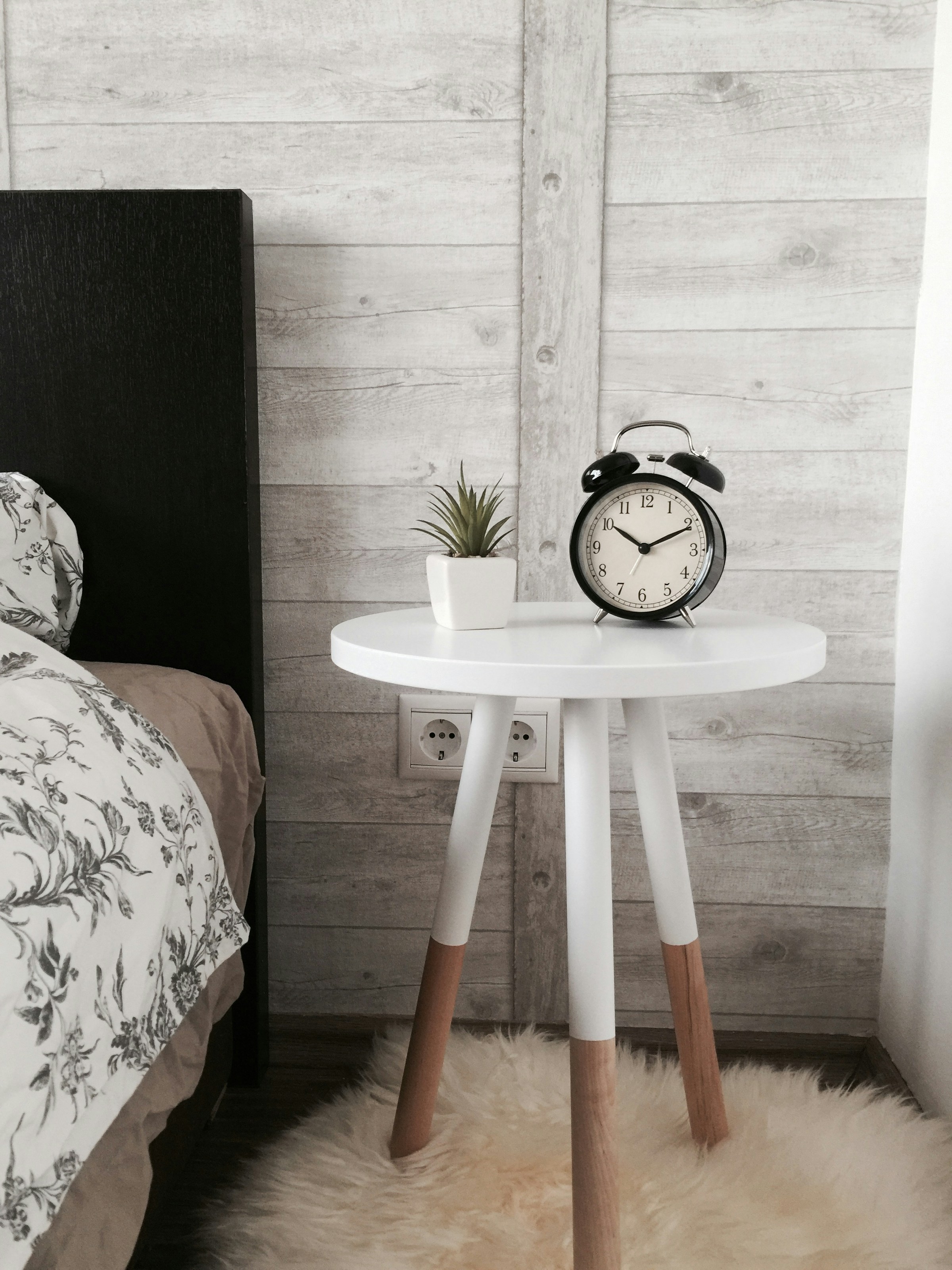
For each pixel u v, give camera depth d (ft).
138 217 3.79
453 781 4.34
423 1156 3.29
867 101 3.86
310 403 4.16
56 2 3.99
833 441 4.05
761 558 4.14
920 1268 2.84
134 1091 2.19
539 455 4.12
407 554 4.23
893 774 4.20
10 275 3.83
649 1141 3.36
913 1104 3.72
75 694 2.70
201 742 3.39
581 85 3.90
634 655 2.51
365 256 4.07
